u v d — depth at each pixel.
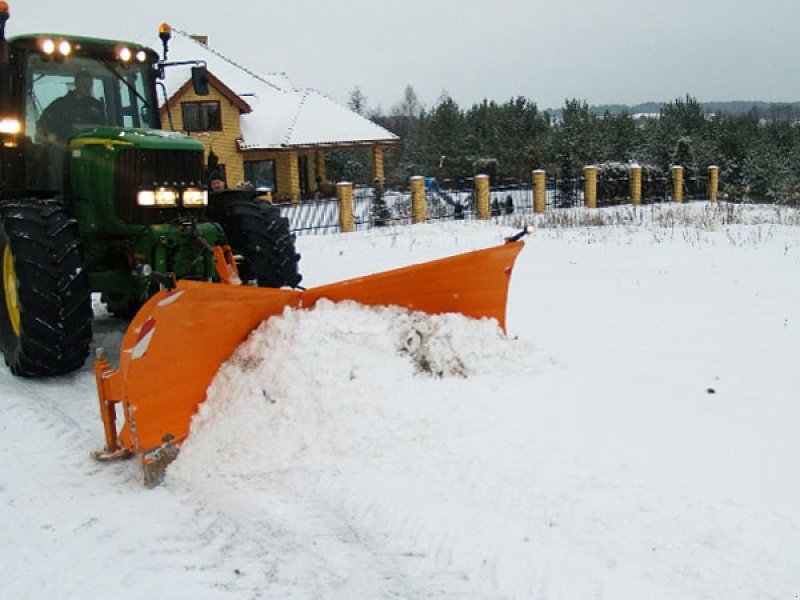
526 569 3.00
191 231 5.60
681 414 4.47
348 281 4.74
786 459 3.84
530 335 6.78
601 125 33.00
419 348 4.59
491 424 4.14
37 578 3.16
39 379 5.71
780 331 6.93
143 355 3.94
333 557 3.20
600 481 3.56
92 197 5.84
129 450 4.20
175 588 3.05
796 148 29.39
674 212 20.39
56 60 6.27
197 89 6.74
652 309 7.97
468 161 32.75
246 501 3.69
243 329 4.45
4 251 5.79
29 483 4.01
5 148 5.93
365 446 4.03
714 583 2.85
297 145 27.83
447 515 3.40
